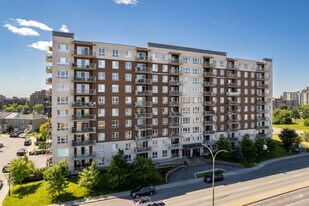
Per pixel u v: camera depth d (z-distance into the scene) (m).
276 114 136.88
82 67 42.97
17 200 31.38
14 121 103.62
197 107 56.84
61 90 42.12
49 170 32.41
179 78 54.22
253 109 66.81
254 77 67.00
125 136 47.59
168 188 36.47
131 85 48.25
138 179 37.78
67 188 34.94
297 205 29.72
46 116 108.94
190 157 53.62
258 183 38.62
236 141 62.25
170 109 52.84
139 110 49.28
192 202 30.75
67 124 42.41
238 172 45.28
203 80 57.88
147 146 49.97
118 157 36.84
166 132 52.34
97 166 44.81
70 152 42.50
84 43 43.44
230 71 62.38
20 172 35.56
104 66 45.62
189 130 55.75
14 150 64.38
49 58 44.25
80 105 42.75
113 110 46.44
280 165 50.62
